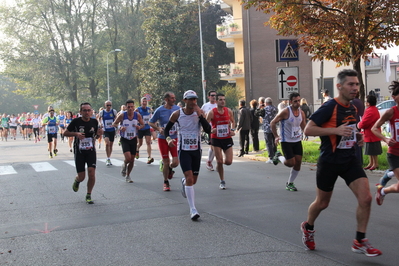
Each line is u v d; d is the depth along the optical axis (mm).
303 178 10094
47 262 4801
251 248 5055
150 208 7328
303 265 4457
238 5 38688
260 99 15594
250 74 36250
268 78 35844
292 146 8375
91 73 47125
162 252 5012
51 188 9648
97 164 14133
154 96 38969
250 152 16141
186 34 38969
